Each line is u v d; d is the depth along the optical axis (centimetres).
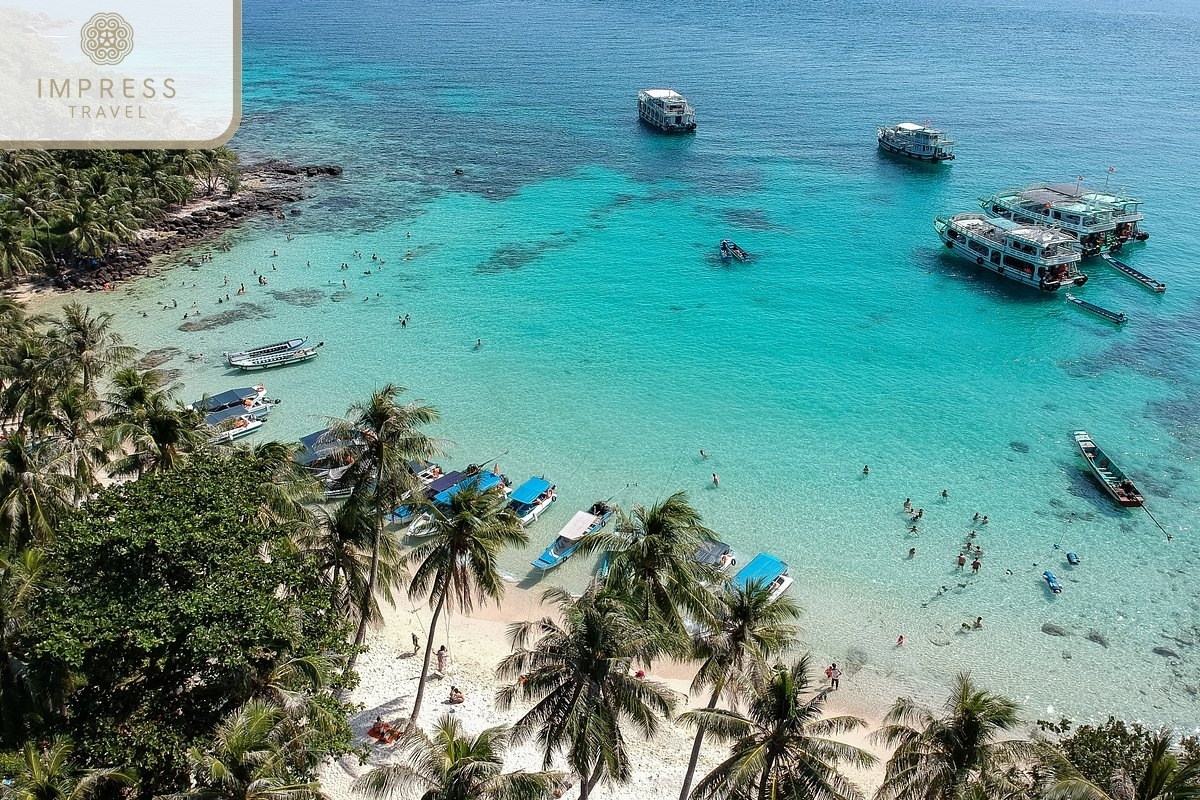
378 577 4778
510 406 8212
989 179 15050
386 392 4856
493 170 15925
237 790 2742
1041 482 7069
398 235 12631
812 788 2972
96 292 10325
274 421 7788
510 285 11019
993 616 5669
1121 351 9331
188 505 3841
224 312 9962
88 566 3581
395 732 4434
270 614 3500
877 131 17862
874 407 8262
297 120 19750
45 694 3575
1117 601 5784
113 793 3284
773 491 6969
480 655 5269
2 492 4534
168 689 3538
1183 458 7362
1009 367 9012
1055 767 3203
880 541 6378
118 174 12162
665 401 8362
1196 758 3631
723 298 10731
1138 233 12406
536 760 4425
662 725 4781
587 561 6175
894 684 5153
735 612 3678
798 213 13675
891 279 11300
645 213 13725
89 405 5481
